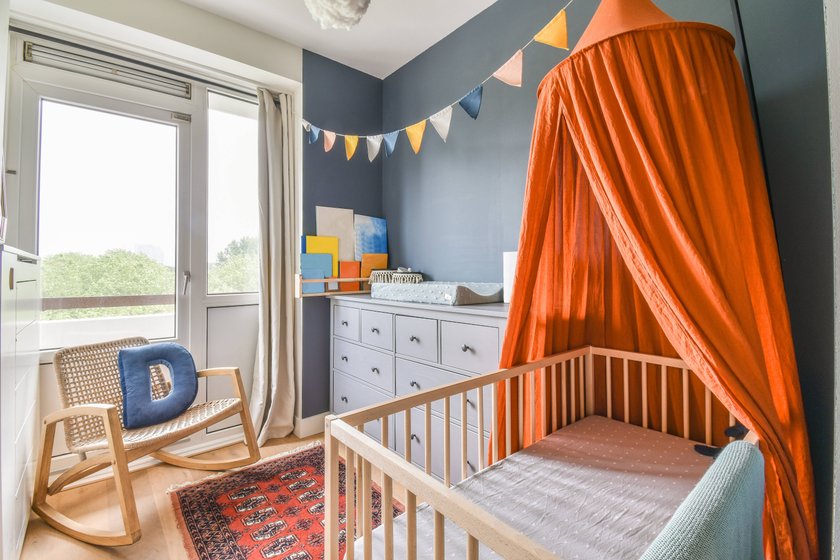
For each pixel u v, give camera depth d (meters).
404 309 2.16
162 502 1.91
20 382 1.60
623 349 1.65
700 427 1.47
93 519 1.79
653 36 1.07
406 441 1.15
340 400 2.70
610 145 1.12
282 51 2.61
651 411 1.58
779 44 1.34
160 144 2.43
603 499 1.12
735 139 1.03
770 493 0.94
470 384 1.33
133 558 1.56
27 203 2.00
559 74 1.23
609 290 1.68
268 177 2.67
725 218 0.99
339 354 2.71
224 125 2.67
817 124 1.26
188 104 2.50
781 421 1.06
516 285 1.40
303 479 2.12
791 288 1.31
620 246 1.14
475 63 2.43
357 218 2.98
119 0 2.03
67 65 2.11
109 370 2.09
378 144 2.29
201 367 2.54
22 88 1.99
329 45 2.69
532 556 0.53
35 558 1.55
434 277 2.72
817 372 1.25
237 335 2.69
